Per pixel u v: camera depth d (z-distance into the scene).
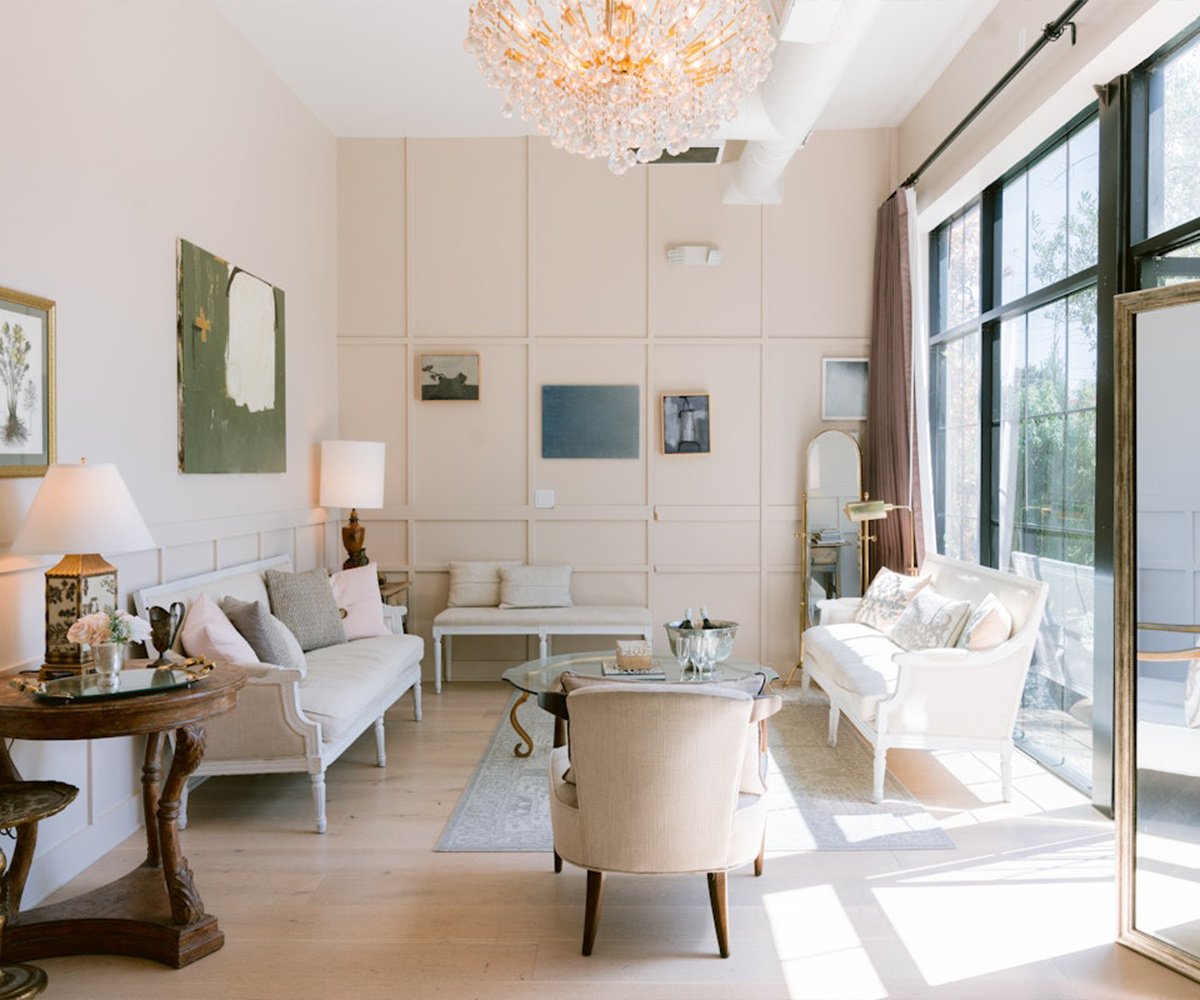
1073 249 4.01
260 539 4.82
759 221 6.05
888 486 5.66
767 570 6.12
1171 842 2.54
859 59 4.93
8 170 2.81
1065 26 3.55
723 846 2.52
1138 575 2.62
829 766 4.24
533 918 2.80
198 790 3.99
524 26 2.86
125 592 3.49
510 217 6.09
